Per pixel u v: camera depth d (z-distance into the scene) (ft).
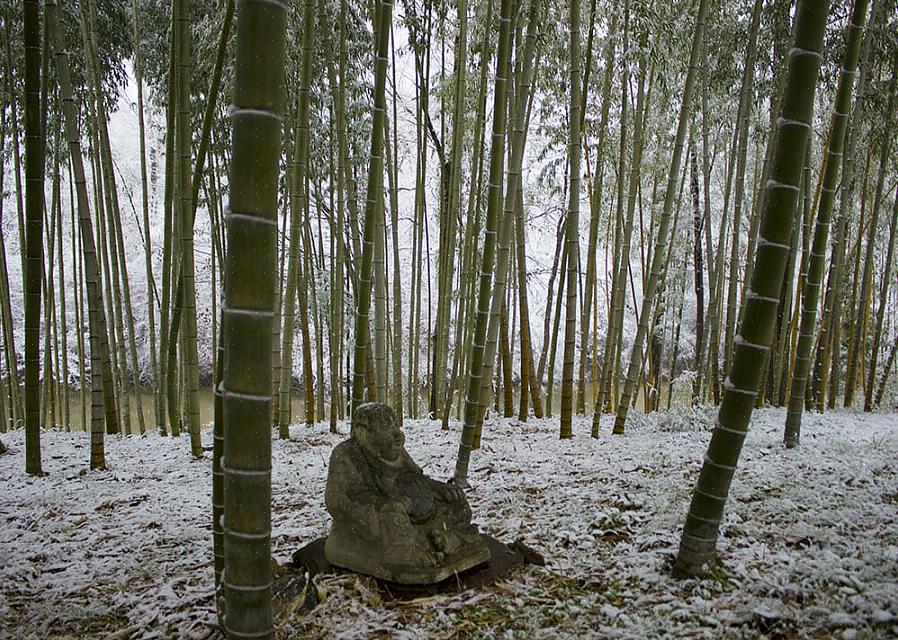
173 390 28.50
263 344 8.48
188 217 23.07
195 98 30.17
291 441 27.45
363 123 33.06
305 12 25.34
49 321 33.96
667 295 36.47
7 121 31.91
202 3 29.12
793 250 33.47
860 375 42.86
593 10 29.58
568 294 26.07
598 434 26.89
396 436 12.64
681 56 33.58
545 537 14.43
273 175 8.29
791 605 10.44
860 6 19.76
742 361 11.31
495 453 23.52
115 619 11.92
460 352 30.60
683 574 11.92
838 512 14.19
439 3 33.83
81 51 31.27
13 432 30.55
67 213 58.34
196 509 18.22
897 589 10.36
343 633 10.48
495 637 10.30
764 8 31.94
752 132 38.81
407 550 11.85
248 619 8.85
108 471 22.68
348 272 37.91
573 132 25.44
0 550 15.08
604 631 10.21
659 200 39.29
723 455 11.55
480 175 30.73
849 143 31.53
